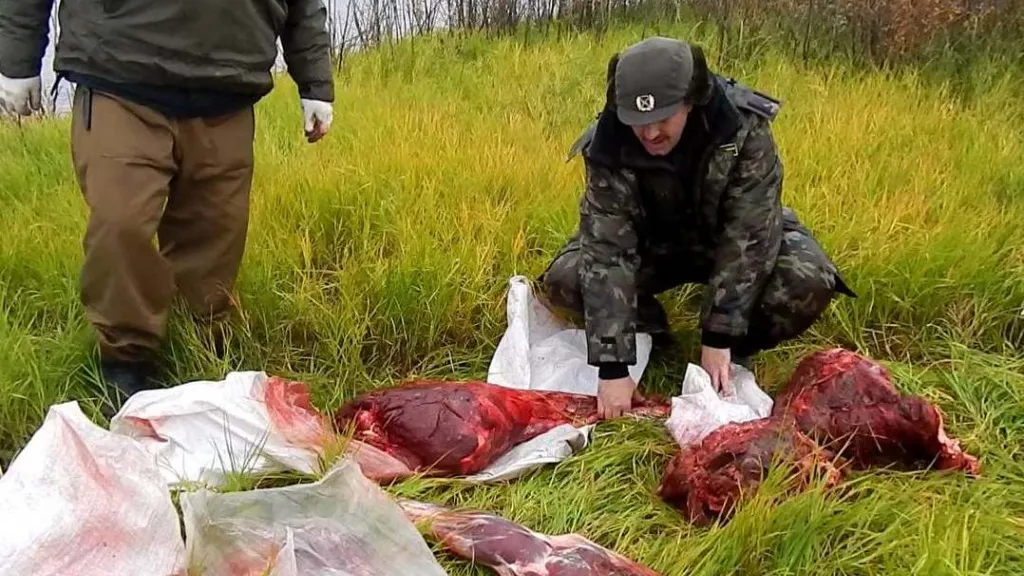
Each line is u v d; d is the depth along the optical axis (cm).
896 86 449
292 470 214
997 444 233
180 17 228
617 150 229
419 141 376
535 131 400
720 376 239
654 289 271
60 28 231
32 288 284
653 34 551
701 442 209
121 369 246
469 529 188
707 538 190
